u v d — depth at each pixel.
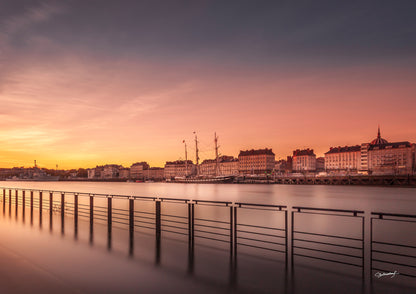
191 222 10.68
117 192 98.69
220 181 164.75
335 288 6.95
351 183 128.00
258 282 7.26
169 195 79.94
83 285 7.02
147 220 19.34
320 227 20.12
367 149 173.75
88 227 14.17
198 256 9.37
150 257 9.25
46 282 7.19
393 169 148.75
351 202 57.41
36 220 16.17
